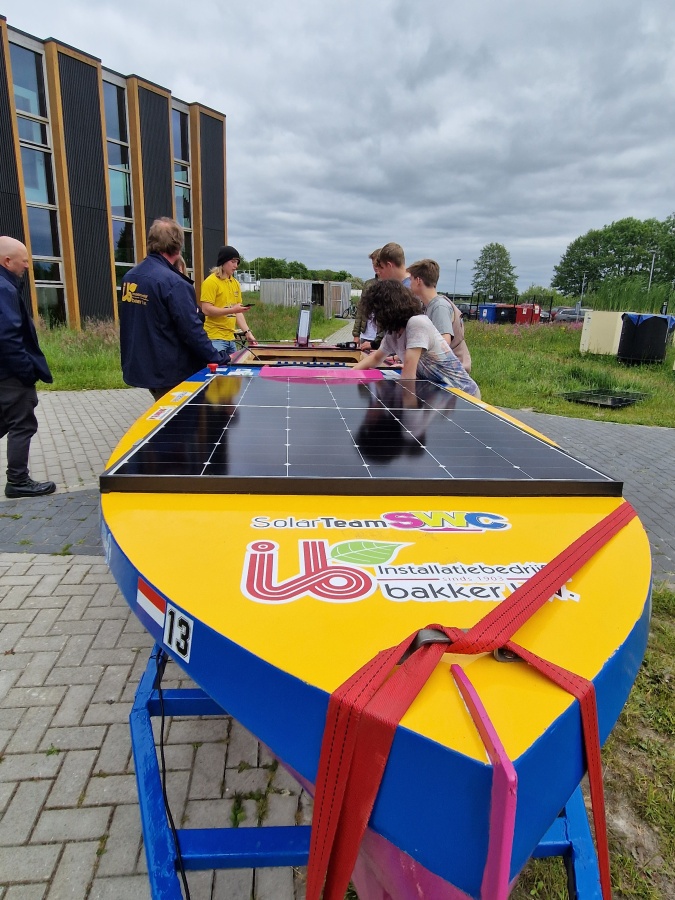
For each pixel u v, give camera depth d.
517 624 1.00
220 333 6.58
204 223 24.25
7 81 15.88
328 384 3.05
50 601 3.41
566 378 12.18
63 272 18.59
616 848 2.04
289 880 1.90
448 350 3.42
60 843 1.97
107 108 19.33
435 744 0.81
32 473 5.62
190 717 2.60
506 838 0.77
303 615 1.08
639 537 1.42
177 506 1.50
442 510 1.53
